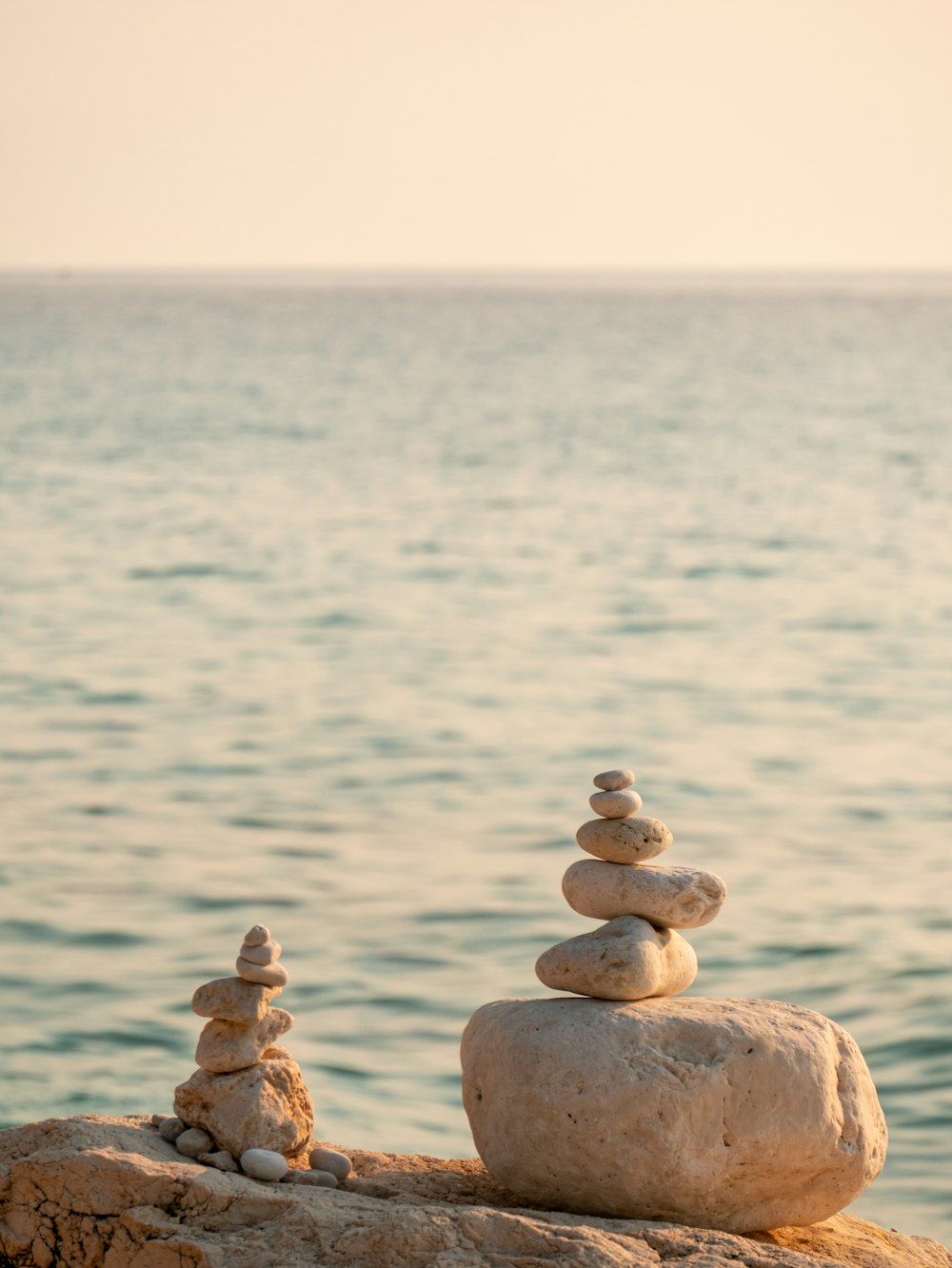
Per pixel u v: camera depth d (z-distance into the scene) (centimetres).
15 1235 652
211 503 5356
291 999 1470
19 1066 1298
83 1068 1300
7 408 8394
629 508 5406
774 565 4372
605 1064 683
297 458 6612
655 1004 718
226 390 9700
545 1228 623
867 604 3853
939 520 5206
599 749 2514
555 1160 686
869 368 11950
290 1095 720
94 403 8781
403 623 3566
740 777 2353
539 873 1856
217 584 3984
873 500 5638
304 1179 710
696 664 3184
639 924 733
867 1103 719
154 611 3644
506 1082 698
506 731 2622
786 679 3058
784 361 12762
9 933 1628
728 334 17150
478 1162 811
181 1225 636
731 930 1662
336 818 2095
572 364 12369
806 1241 727
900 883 1830
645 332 17562
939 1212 1089
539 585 4034
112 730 2580
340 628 3497
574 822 2091
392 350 13938
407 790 2247
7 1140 689
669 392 9881
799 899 1772
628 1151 676
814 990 1498
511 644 3366
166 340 15375
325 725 2638
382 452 6838
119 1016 1415
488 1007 736
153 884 1795
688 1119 679
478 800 2202
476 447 7050
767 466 6562
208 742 2516
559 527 4978
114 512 5106
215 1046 706
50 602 3722
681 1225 675
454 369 11669
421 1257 605
